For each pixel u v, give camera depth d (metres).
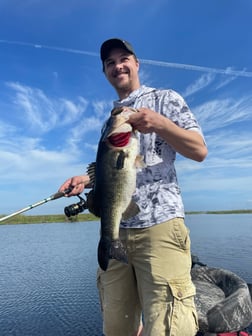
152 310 1.03
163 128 0.96
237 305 1.24
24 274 2.98
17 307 2.12
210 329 1.20
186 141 0.99
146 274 1.05
